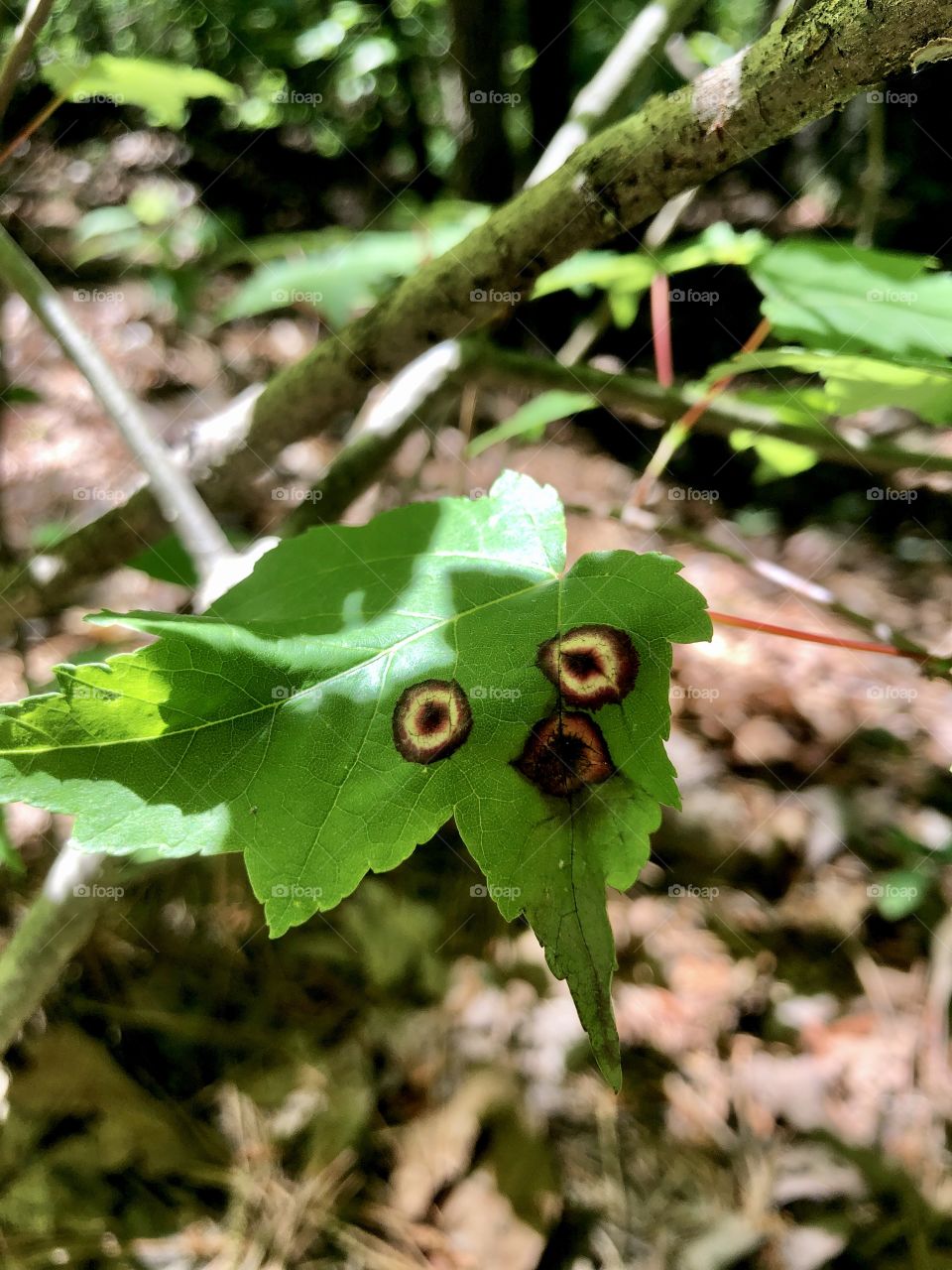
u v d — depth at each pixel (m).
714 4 0.48
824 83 0.11
